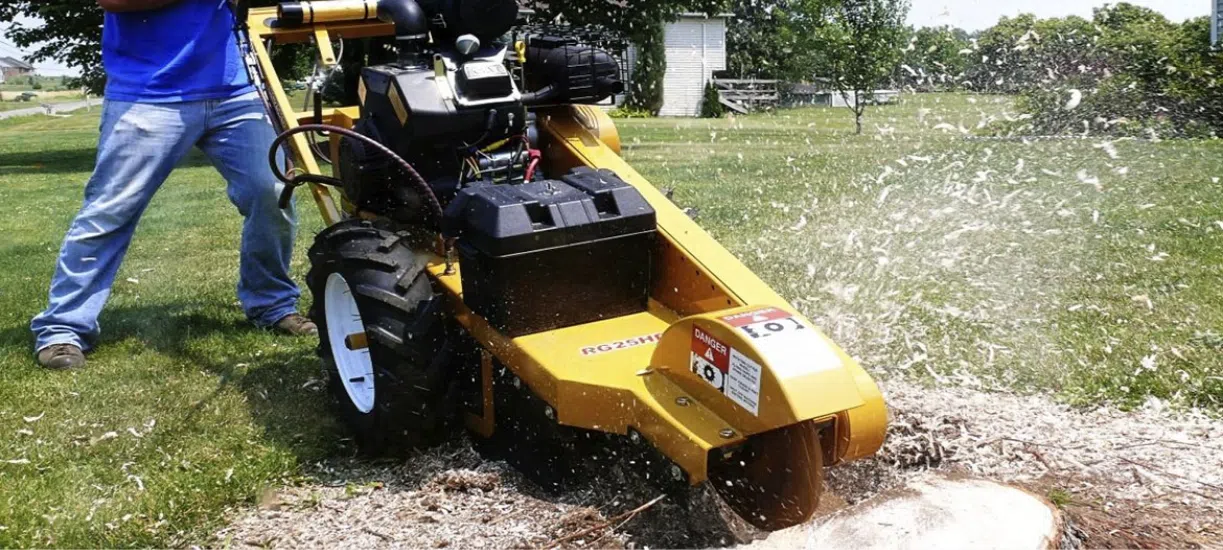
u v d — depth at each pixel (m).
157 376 4.60
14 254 7.93
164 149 4.76
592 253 3.25
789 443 2.70
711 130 19.25
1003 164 10.45
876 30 17.30
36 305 6.00
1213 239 6.77
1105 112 12.70
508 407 3.27
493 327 3.23
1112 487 3.30
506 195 3.17
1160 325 4.91
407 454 3.58
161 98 4.70
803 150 13.30
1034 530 2.72
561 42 3.82
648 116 29.55
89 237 4.77
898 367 4.45
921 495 2.96
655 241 3.40
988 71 10.11
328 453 3.70
